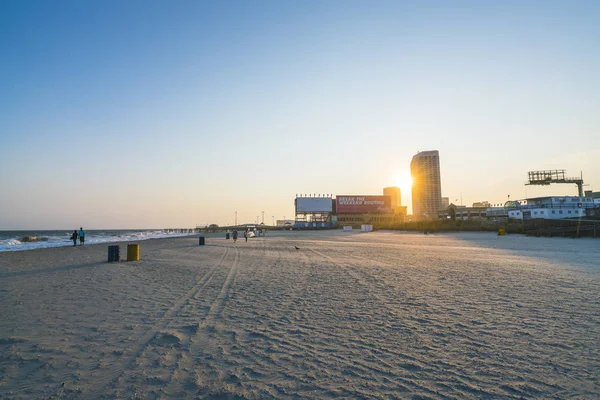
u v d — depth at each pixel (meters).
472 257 18.88
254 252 24.98
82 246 37.19
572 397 3.58
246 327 6.24
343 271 13.71
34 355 4.97
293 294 9.20
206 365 4.57
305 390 3.84
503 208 78.81
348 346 5.21
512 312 7.00
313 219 132.25
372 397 3.64
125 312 7.42
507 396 3.62
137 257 19.44
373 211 129.12
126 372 4.38
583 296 8.47
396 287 10.01
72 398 3.72
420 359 4.66
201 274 13.42
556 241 31.62
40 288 10.55
